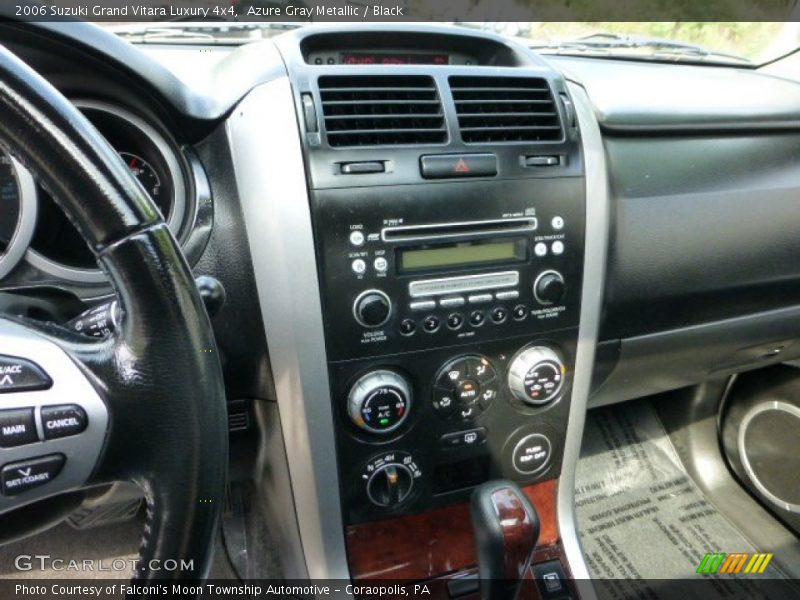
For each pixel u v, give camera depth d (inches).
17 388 19.8
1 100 17.6
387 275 32.3
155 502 21.9
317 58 37.2
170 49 42.0
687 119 41.9
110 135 33.4
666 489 63.9
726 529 59.6
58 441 20.2
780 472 58.2
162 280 19.5
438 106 33.1
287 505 37.6
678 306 44.3
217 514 22.3
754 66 59.4
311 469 34.3
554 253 35.7
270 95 31.1
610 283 41.4
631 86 44.7
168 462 21.1
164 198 34.0
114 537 56.3
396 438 35.5
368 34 36.5
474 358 35.4
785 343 52.0
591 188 36.3
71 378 20.2
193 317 20.3
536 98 35.7
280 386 33.4
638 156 41.3
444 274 33.5
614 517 60.9
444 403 35.5
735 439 62.2
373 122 32.3
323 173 30.9
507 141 34.4
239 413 37.7
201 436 21.0
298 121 30.9
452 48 39.1
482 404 36.7
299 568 39.4
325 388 32.9
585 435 68.7
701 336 46.7
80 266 32.8
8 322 20.5
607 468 65.6
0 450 19.8
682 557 56.8
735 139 44.5
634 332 44.3
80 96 31.9
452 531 39.6
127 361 20.3
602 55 54.5
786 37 56.9
